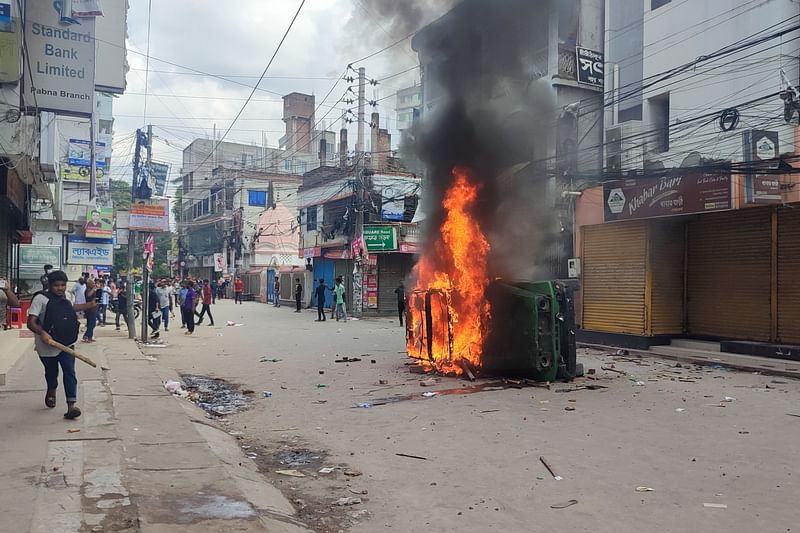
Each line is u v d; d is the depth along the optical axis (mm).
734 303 14086
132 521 3895
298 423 7543
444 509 4637
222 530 3811
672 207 13867
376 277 28531
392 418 7688
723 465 5699
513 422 7406
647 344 14859
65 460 5168
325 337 18281
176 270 65688
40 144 12672
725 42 14219
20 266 23875
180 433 6242
